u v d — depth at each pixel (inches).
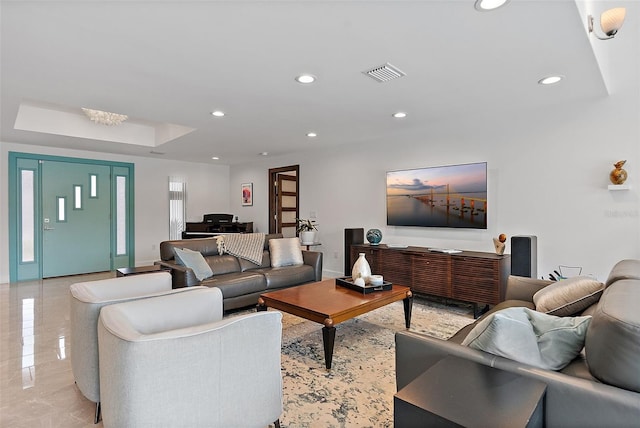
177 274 137.6
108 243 256.2
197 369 56.9
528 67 104.3
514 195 154.3
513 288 107.8
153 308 74.7
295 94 127.6
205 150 244.8
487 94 129.2
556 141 142.7
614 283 68.6
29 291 191.6
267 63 100.5
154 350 53.2
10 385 89.7
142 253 272.1
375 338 121.8
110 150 244.8
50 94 127.6
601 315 48.9
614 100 129.7
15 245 218.7
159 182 281.9
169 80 113.8
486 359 55.4
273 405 67.7
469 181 165.3
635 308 49.2
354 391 86.7
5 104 139.7
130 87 120.3
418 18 76.5
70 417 75.7
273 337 67.4
